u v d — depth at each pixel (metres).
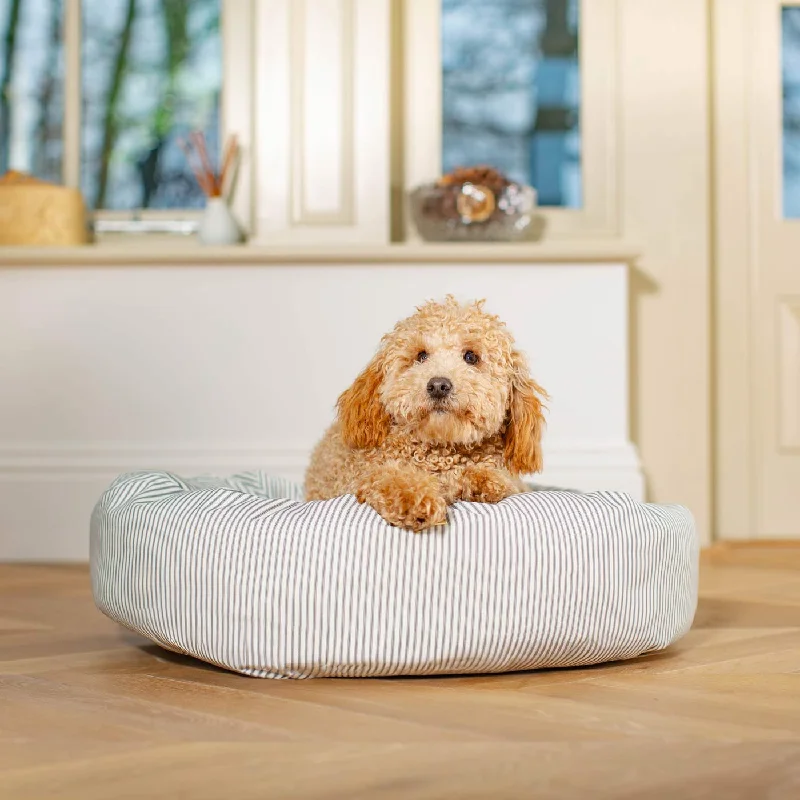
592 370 3.46
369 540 1.65
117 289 3.46
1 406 3.46
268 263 3.45
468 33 3.80
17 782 1.22
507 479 1.85
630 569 1.76
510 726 1.45
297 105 3.65
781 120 3.86
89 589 2.77
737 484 3.82
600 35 3.75
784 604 2.46
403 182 3.80
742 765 1.28
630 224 3.74
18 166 3.80
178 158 3.79
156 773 1.25
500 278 3.46
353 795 1.18
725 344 3.83
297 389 3.46
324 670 1.68
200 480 2.31
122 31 3.78
